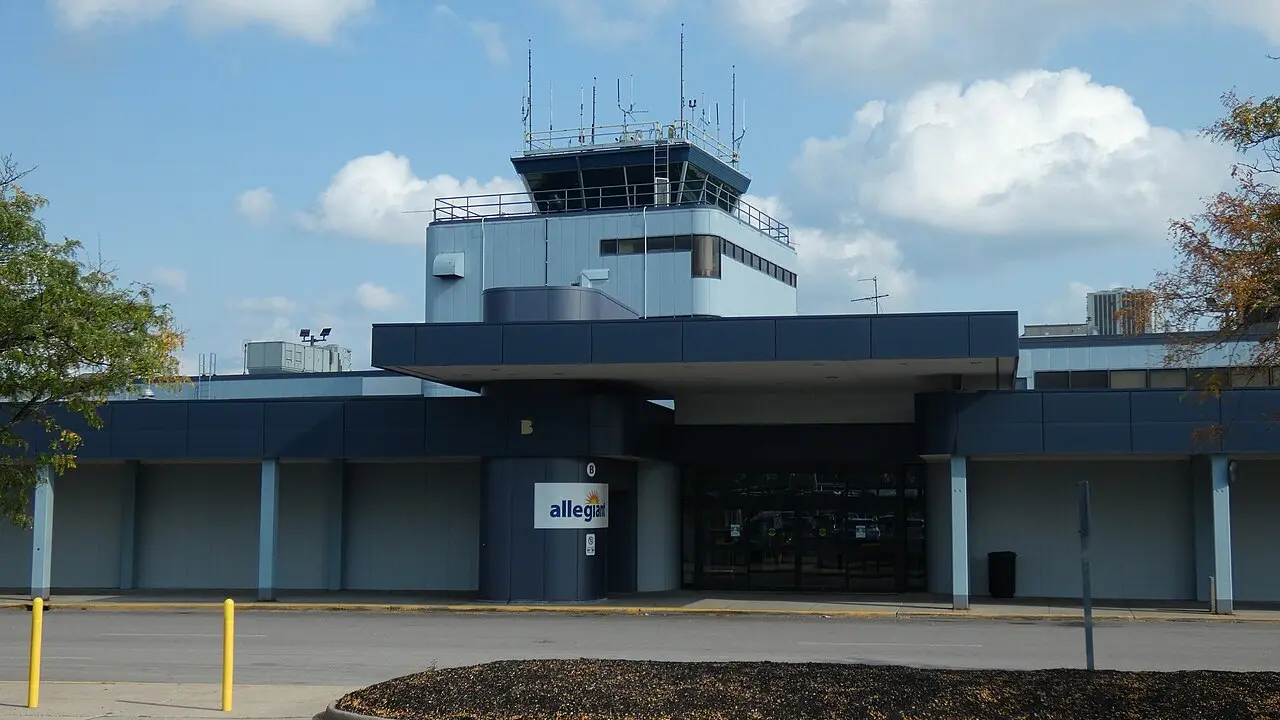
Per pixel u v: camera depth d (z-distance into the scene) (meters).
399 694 14.20
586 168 52.31
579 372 29.05
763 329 26.62
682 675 14.68
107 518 36.66
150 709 14.85
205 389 54.44
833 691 13.74
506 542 30.48
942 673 14.86
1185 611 29.06
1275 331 15.23
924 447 29.78
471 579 35.25
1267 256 14.62
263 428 32.28
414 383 52.47
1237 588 31.97
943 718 12.80
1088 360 44.25
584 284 49.94
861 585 34.34
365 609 30.11
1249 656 20.53
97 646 22.19
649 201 51.88
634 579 34.09
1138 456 30.80
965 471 29.22
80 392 17.61
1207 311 15.39
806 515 34.94
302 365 65.06
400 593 34.56
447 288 51.75
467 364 27.45
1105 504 33.03
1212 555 31.95
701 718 12.89
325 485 35.94
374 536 35.81
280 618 28.25
